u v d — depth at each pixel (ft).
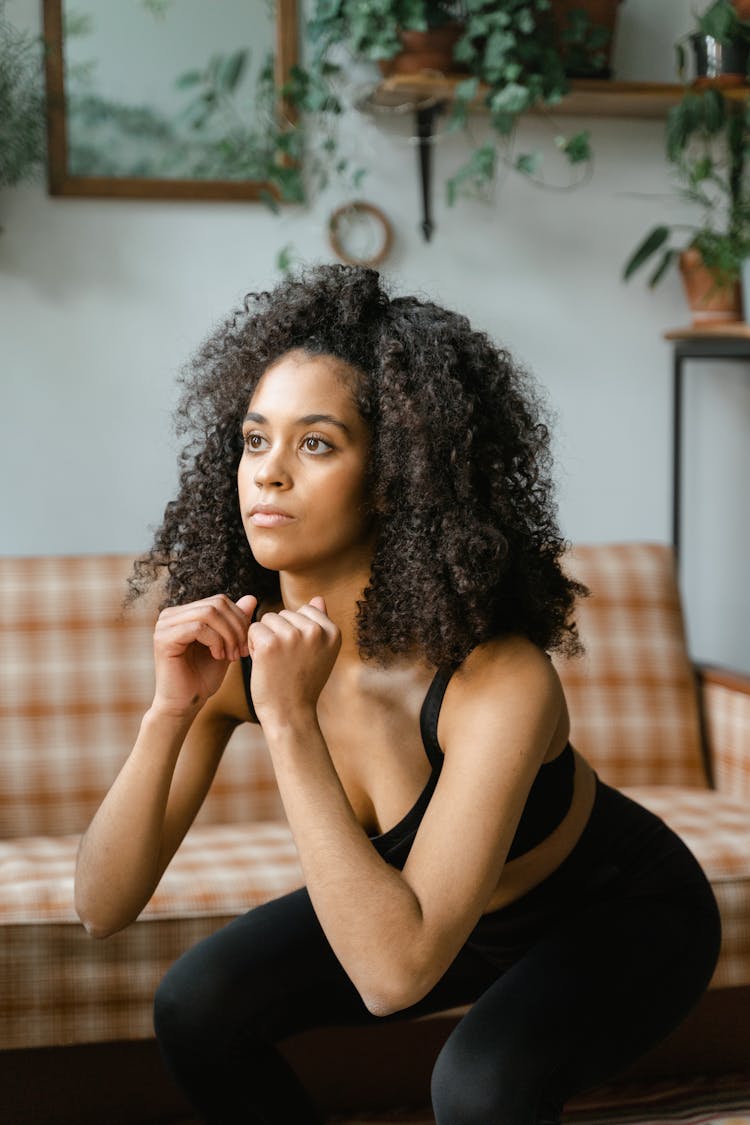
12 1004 5.70
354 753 4.33
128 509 9.08
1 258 8.71
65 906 5.81
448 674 4.03
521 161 9.27
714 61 9.23
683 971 4.31
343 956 3.56
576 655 4.57
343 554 4.18
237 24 8.99
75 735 7.66
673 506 9.84
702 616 10.38
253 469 4.02
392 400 3.96
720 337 9.39
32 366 8.84
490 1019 3.95
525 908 4.43
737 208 9.44
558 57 8.94
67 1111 6.25
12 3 8.55
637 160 9.88
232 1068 4.36
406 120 9.40
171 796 4.55
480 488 4.13
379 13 8.71
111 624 7.88
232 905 5.98
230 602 4.08
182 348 9.09
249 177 9.11
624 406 10.02
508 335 9.75
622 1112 6.44
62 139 8.68
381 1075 6.59
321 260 9.33
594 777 4.71
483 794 3.75
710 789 8.51
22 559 7.98
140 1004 5.84
